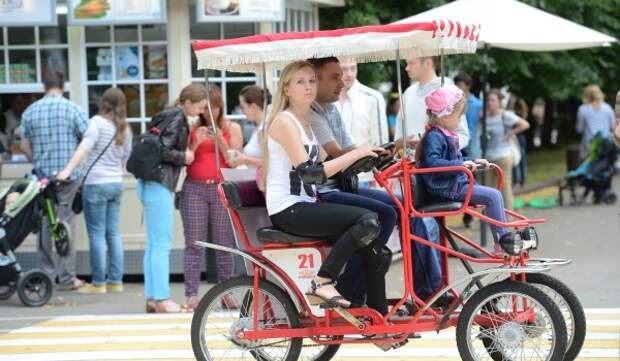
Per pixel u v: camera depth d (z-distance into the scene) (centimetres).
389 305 1395
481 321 1335
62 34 2442
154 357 1612
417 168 1353
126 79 2431
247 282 1395
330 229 1332
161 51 2419
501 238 1306
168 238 1994
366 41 1313
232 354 1441
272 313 1392
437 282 1390
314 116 1462
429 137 1376
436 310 1380
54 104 2283
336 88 1471
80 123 2297
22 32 2450
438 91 1388
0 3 2383
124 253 2436
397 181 1434
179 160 1938
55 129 2277
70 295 2267
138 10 2355
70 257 2317
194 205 1978
